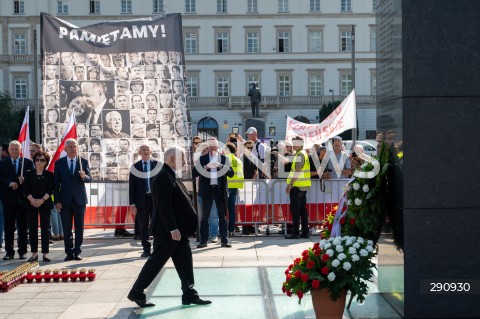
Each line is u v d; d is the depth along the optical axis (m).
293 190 11.71
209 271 8.51
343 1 61.84
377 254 6.37
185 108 11.38
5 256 10.05
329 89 62.12
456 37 5.61
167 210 6.45
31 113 55.31
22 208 10.03
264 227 13.86
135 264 9.32
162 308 6.62
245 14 61.94
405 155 5.64
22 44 61.72
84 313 6.47
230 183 12.14
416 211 5.64
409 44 5.62
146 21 11.39
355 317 5.88
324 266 5.86
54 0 61.38
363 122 61.75
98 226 12.48
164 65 11.38
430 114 5.63
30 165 10.27
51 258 10.04
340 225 6.61
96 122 11.39
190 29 61.97
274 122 62.38
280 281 7.80
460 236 5.63
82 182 9.88
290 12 61.94
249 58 62.09
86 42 11.41
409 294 5.66
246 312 6.40
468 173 5.62
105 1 61.31
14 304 6.89
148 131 11.38
